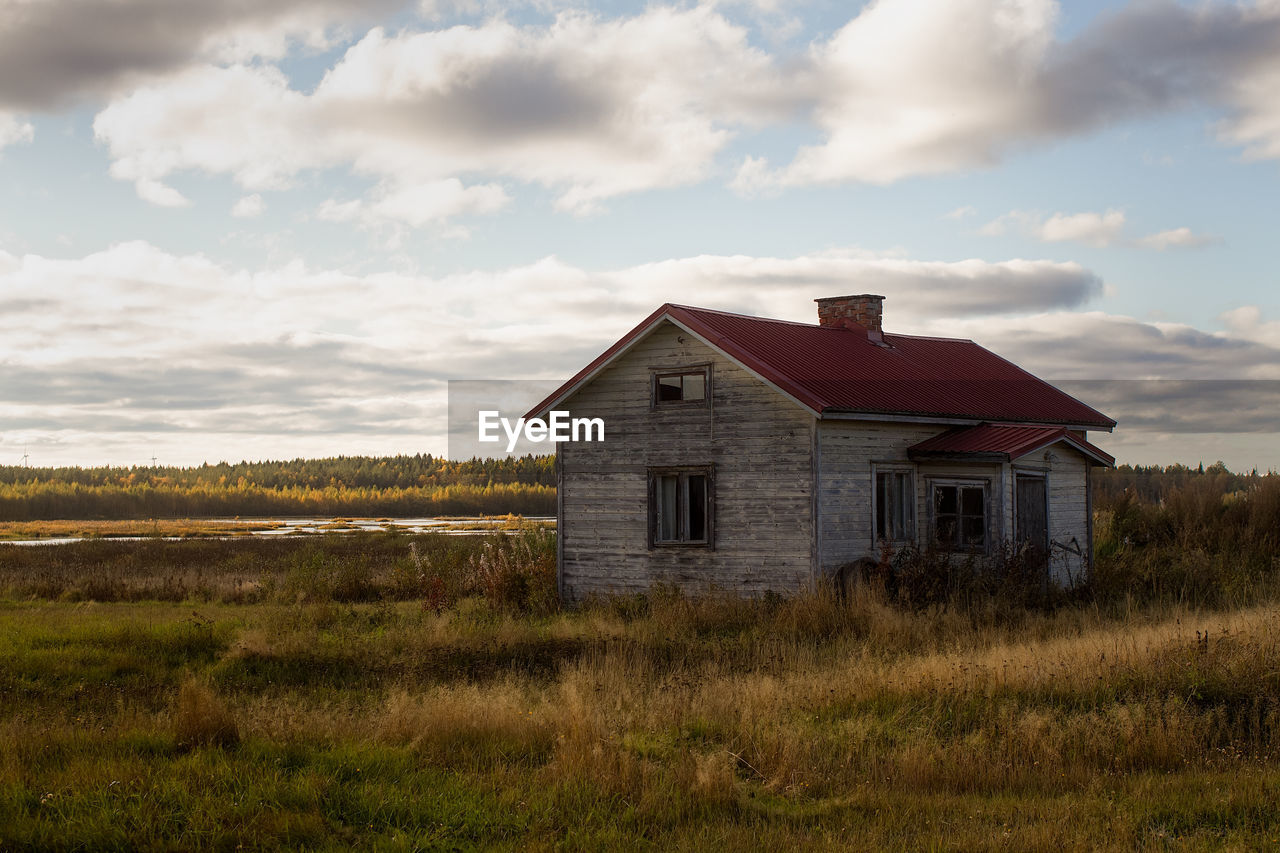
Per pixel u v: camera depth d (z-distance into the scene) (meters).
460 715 10.98
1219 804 8.50
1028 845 7.60
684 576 22.67
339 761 9.56
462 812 8.28
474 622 20.20
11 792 8.39
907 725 11.24
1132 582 22.56
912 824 8.26
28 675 14.93
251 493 168.38
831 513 21.23
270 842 7.54
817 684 12.77
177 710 11.59
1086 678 12.19
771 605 20.56
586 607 23.19
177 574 33.75
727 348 21.94
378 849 7.49
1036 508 23.72
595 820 8.30
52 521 126.75
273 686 14.25
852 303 27.86
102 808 8.02
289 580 28.78
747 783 9.52
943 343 30.05
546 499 166.50
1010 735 10.35
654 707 11.78
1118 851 7.40
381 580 30.11
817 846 7.68
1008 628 17.25
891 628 16.94
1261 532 28.44
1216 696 11.58
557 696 12.62
